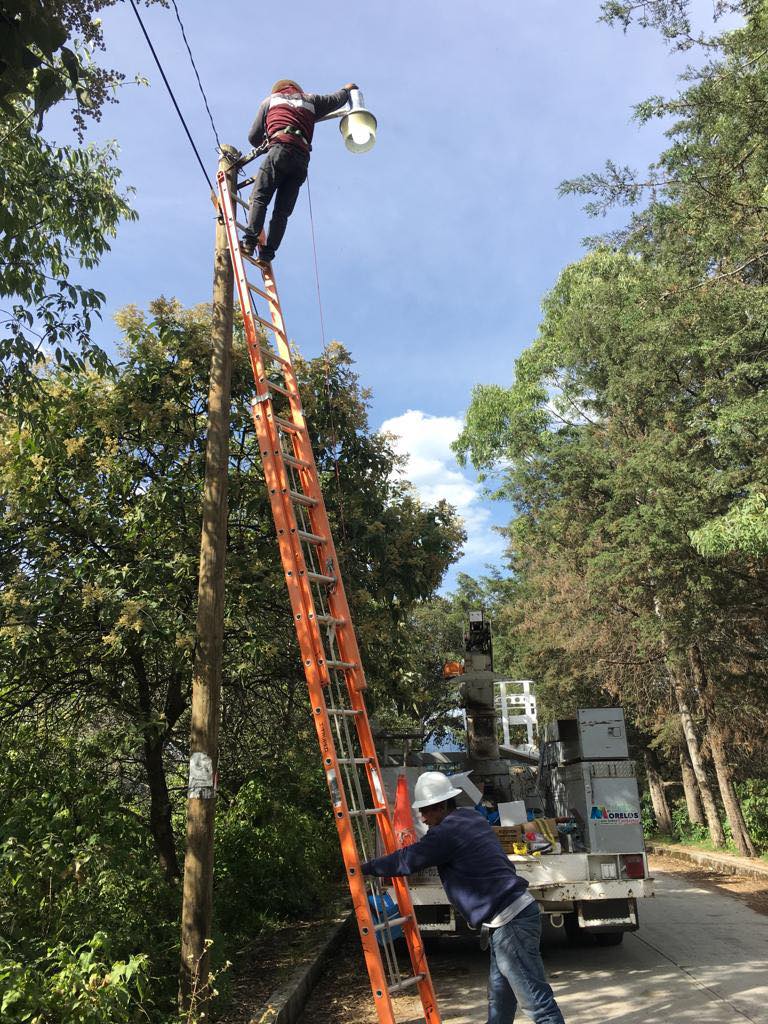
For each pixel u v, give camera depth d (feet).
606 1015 21.77
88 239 27.07
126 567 27.66
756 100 39.73
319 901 39.34
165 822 30.94
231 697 35.24
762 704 58.08
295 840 37.93
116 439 30.32
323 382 35.06
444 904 27.73
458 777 28.86
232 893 32.81
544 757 35.55
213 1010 20.42
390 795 30.14
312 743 38.22
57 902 20.01
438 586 36.58
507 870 16.37
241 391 32.91
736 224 41.29
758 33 39.34
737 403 41.04
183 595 29.35
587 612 70.13
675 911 40.04
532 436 75.97
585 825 28.78
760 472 40.68
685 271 45.34
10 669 28.71
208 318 32.96
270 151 21.75
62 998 14.75
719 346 41.50
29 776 23.34
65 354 25.18
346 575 32.68
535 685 85.71
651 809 100.42
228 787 37.83
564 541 69.92
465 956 30.25
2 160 23.82
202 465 31.53
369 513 34.53
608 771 28.96
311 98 22.47
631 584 55.52
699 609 49.44
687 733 70.28
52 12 13.67
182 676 29.91
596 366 58.70
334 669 19.69
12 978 14.55
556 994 24.36
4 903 19.62
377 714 37.11
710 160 41.75
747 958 28.25
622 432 60.13
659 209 44.47
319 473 35.09
